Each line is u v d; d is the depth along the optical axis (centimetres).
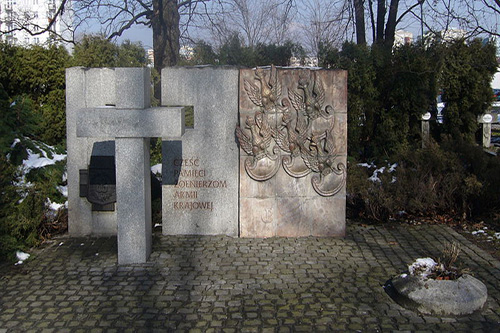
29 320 487
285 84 726
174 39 1541
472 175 796
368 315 491
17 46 1011
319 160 732
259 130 723
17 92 990
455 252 556
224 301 525
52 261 648
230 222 754
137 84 603
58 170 801
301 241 724
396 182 830
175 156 746
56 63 989
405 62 1062
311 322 478
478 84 1093
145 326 474
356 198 869
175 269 616
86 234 758
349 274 596
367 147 1102
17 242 665
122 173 623
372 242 721
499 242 712
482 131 1133
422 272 525
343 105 730
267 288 557
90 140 748
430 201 808
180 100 739
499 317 484
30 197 705
